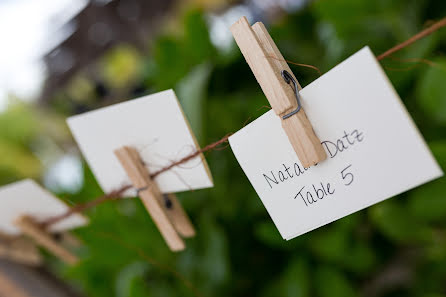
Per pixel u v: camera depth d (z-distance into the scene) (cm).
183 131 29
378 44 48
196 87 46
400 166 23
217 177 51
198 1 126
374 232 49
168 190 32
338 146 24
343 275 46
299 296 44
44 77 176
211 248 47
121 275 51
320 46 58
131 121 30
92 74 179
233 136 27
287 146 25
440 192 39
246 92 53
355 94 23
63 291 54
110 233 50
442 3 50
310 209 26
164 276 51
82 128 32
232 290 49
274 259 51
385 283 48
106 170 33
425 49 40
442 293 44
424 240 44
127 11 158
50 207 37
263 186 27
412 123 22
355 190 24
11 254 42
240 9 105
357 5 50
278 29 56
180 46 58
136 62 164
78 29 163
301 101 24
